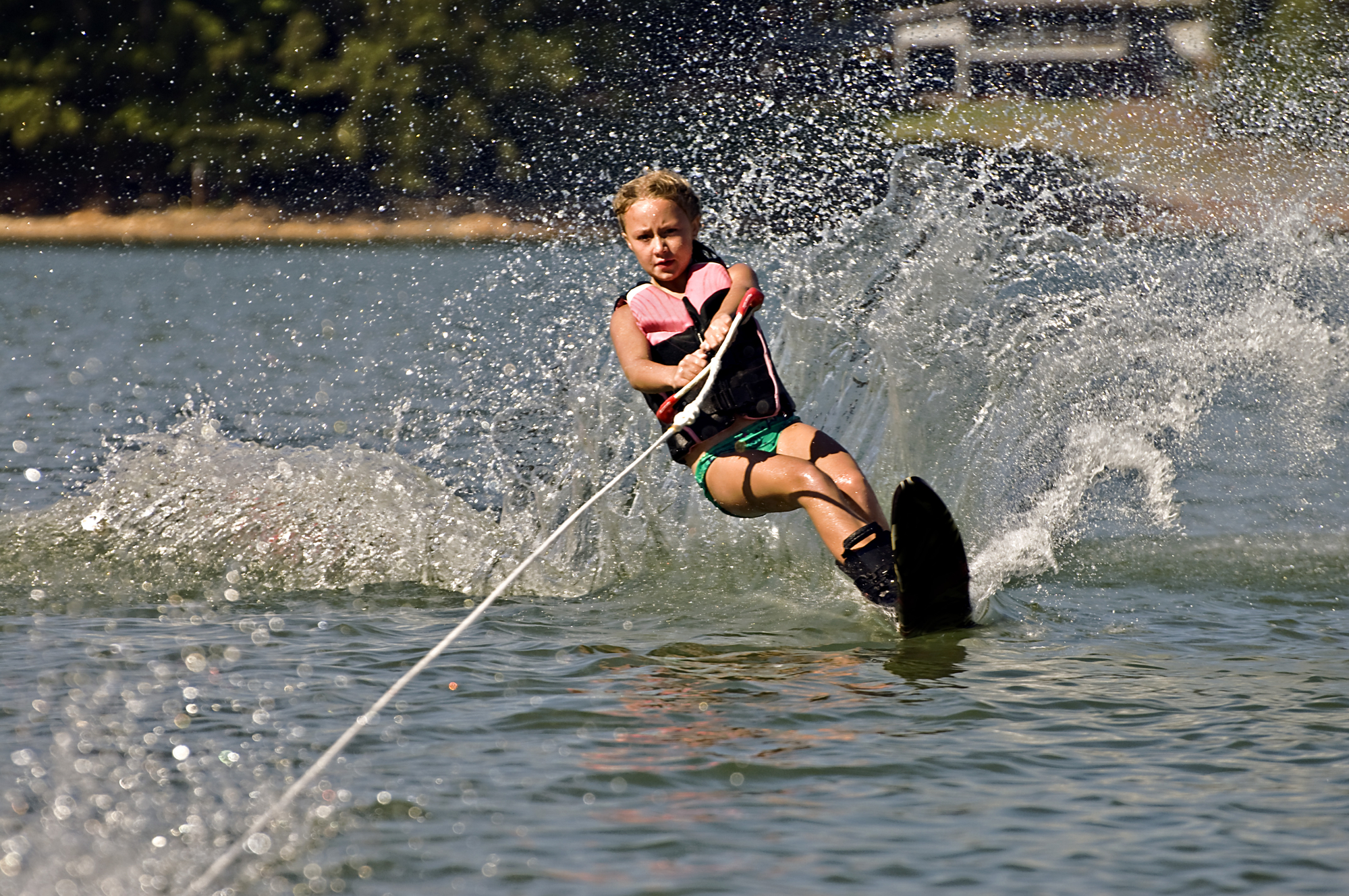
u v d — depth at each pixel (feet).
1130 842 37.55
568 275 121.90
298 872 35.86
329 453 89.25
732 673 53.52
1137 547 76.54
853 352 87.86
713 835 38.04
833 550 59.16
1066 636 59.41
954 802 40.34
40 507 94.12
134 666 54.54
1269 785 41.42
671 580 70.79
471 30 453.58
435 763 43.34
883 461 82.28
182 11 546.26
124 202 552.41
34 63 556.51
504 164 456.45
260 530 78.23
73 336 229.86
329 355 195.83
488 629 61.36
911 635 59.00
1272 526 82.17
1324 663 54.75
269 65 541.34
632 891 34.78
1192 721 47.21
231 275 390.42
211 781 41.93
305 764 43.32
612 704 49.29
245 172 542.57
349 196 514.27
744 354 62.64
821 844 37.50
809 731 46.39
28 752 44.27
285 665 54.80
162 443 89.61
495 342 178.29
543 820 39.04
